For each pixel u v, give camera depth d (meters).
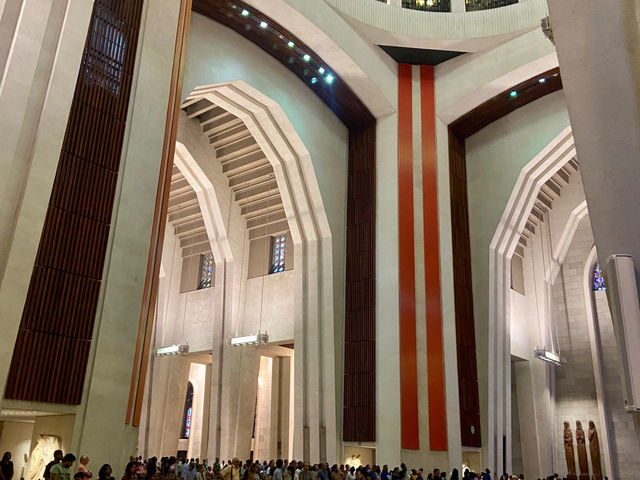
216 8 14.33
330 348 16.44
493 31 17.16
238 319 19.58
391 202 17.23
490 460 16.12
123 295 10.02
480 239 18.11
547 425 20.70
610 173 3.06
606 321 22.06
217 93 15.65
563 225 22.55
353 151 18.59
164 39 11.88
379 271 16.81
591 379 21.48
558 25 3.49
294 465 11.59
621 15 3.22
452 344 16.06
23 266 8.73
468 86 17.64
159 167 11.12
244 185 19.91
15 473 11.69
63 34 9.86
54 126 9.46
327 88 17.53
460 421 15.62
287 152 17.09
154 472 10.20
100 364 9.46
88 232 9.78
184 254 22.39
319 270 17.19
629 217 2.93
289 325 18.42
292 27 15.34
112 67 10.80
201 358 21.88
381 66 17.72
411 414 15.23
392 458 15.02
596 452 20.52
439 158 17.72
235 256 19.92
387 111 18.12
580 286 22.66
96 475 9.02
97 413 9.27
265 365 22.78
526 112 18.25
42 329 8.91
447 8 18.09
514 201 18.19
